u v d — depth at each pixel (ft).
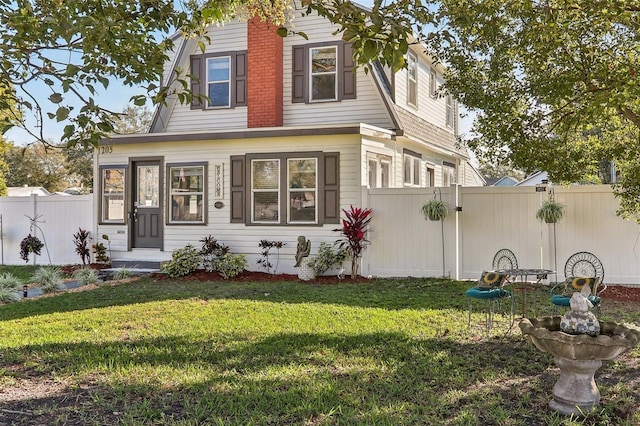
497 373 17.01
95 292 33.37
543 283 34.68
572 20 21.93
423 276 38.22
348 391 15.24
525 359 18.48
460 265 37.22
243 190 42.57
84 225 48.01
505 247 36.19
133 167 46.01
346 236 38.91
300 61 46.14
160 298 30.78
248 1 29.07
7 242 50.67
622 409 13.92
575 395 13.97
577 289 23.16
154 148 45.06
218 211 43.34
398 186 47.44
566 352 13.61
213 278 39.65
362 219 38.24
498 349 19.72
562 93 22.63
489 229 36.58
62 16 13.87
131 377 16.55
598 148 29.30
